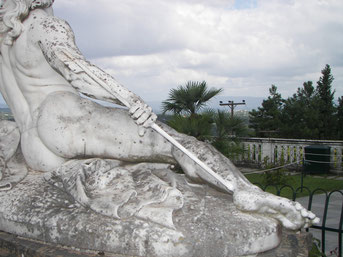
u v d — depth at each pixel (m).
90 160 2.91
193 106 8.75
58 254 2.43
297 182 9.29
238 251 2.38
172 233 2.32
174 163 3.06
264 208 2.54
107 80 2.73
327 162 10.27
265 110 16.80
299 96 17.25
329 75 16.81
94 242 2.42
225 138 8.86
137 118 2.59
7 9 3.16
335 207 6.83
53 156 3.10
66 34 2.96
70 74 2.81
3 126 3.30
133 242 2.34
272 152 11.57
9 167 3.19
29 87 3.17
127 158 3.01
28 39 3.06
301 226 2.57
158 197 2.52
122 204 2.48
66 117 2.99
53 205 2.69
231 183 2.64
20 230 2.69
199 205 2.58
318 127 15.66
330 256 4.55
